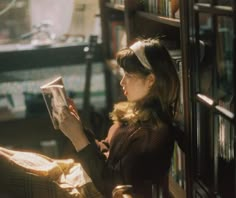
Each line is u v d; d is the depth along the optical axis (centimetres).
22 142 374
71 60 378
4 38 376
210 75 162
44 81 378
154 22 249
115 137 195
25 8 374
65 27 380
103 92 393
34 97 376
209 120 173
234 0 131
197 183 179
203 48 164
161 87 186
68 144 317
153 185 186
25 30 379
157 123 185
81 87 385
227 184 160
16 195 186
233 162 152
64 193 188
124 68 187
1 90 374
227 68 147
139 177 183
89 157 191
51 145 375
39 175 187
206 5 153
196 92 169
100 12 365
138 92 189
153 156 182
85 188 193
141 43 188
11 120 368
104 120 362
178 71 202
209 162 176
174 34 236
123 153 187
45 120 371
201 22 162
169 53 199
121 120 198
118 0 307
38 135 373
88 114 364
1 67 370
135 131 186
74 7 375
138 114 188
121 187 167
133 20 260
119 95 336
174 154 222
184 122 183
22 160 192
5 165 185
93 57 381
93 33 382
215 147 168
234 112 139
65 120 193
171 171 228
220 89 153
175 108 195
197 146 176
